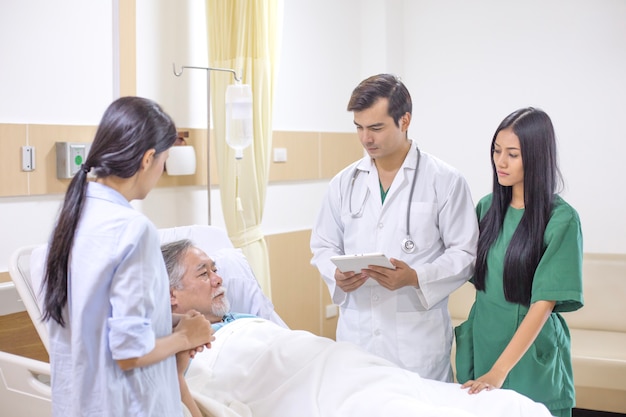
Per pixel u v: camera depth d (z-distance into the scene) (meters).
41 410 1.88
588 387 3.13
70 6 2.61
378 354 2.12
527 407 1.66
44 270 1.38
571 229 1.84
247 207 3.04
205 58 3.22
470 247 2.05
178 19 3.09
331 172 4.11
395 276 1.96
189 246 2.08
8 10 2.42
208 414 1.62
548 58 3.90
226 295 2.38
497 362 1.80
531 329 1.81
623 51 3.71
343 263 1.94
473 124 4.15
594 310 3.58
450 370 2.22
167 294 1.37
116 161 1.28
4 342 2.14
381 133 1.98
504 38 4.02
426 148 4.31
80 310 1.27
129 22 2.82
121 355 1.24
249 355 1.90
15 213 2.47
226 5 2.96
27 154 2.47
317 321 4.07
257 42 2.98
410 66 4.33
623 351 3.20
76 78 2.65
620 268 3.57
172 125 1.36
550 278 1.82
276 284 3.74
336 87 4.11
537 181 1.85
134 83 2.86
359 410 1.65
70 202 1.30
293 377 1.78
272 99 3.09
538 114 1.86
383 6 4.17
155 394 1.32
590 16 3.78
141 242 1.26
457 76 4.18
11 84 2.44
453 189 2.08
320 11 3.95
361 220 2.17
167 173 3.01
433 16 4.23
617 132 3.76
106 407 1.27
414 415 1.57
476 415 1.64
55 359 1.36
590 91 3.80
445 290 2.03
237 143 2.80
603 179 3.80
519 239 1.88
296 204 3.88
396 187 2.12
